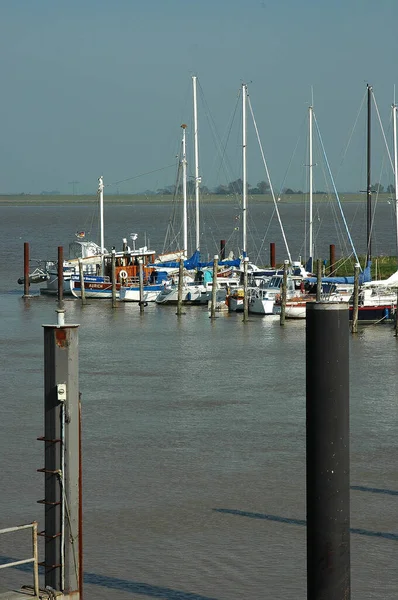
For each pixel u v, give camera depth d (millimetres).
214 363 122938
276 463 75938
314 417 31500
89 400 99688
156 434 85062
